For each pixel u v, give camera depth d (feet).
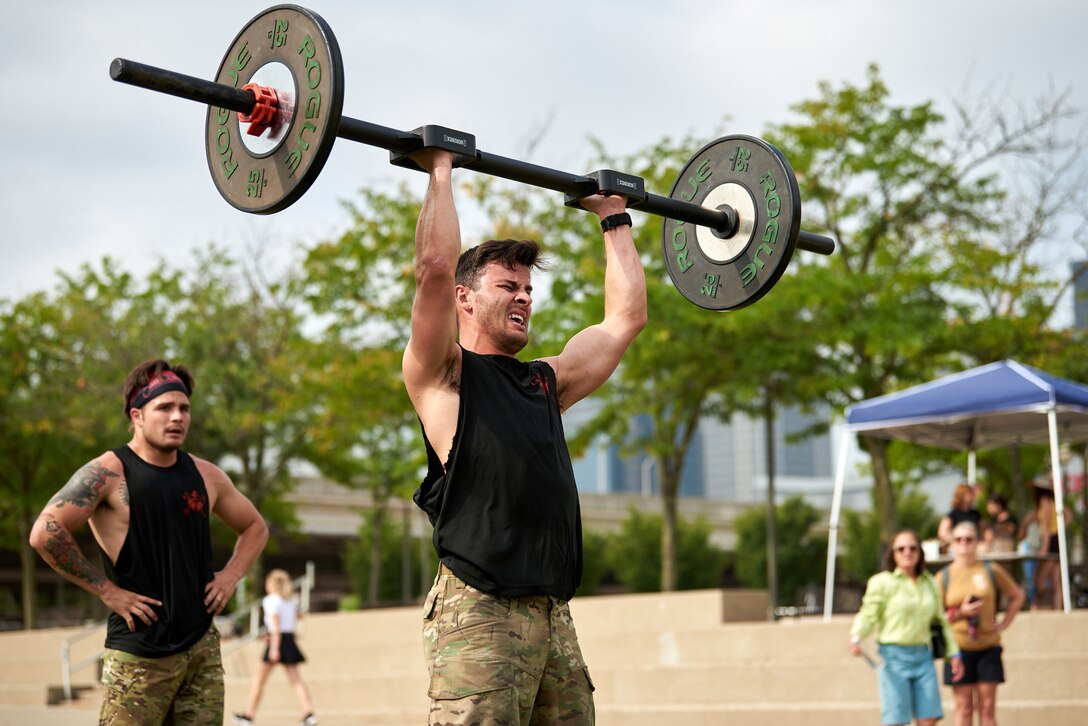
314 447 86.69
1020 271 68.03
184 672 15.02
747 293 12.12
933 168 68.23
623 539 135.54
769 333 67.21
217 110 10.87
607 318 12.36
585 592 131.95
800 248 12.68
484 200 69.41
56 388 84.79
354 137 10.36
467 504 10.57
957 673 26.50
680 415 77.46
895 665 25.53
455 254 10.46
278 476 86.79
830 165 69.41
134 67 9.65
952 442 48.21
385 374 70.69
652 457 80.12
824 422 75.46
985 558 39.22
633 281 12.33
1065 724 31.32
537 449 10.73
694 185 12.82
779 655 38.34
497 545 10.42
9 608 157.79
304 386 76.28
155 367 15.69
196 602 15.19
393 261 71.72
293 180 10.02
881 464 67.46
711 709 36.14
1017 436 47.50
